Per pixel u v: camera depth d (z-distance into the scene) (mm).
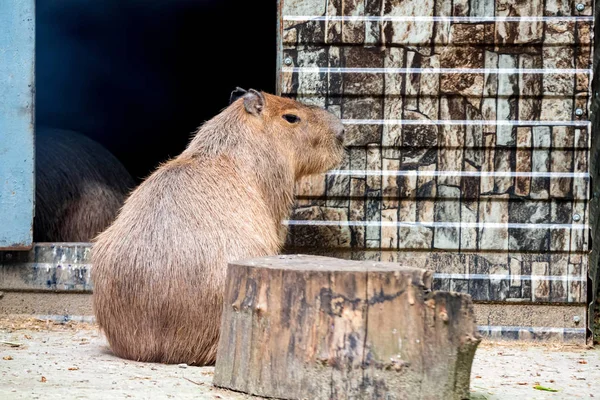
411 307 7195
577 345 12258
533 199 12398
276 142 11383
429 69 12359
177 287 9352
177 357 9469
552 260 12430
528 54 12312
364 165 12469
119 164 16656
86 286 12523
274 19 23406
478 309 12484
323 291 7391
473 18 12289
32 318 12500
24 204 12273
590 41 12250
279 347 7547
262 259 8312
